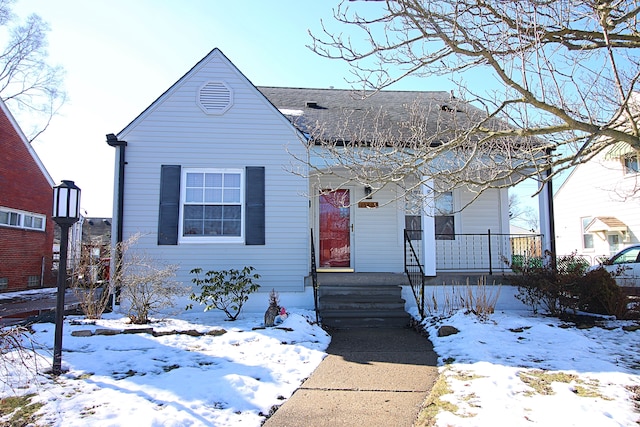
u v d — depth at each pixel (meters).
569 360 5.91
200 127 10.01
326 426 4.07
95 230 34.66
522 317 8.84
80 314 9.28
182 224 9.81
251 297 9.75
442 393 4.81
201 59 10.07
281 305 9.74
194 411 4.28
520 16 4.48
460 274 10.27
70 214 5.42
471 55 4.80
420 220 11.91
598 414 4.02
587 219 19.98
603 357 6.14
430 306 9.73
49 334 7.09
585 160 5.08
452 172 5.40
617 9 4.81
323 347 7.04
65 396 4.57
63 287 5.42
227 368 5.69
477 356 6.16
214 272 9.11
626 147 14.30
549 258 10.09
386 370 5.84
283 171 10.08
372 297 9.59
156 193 9.79
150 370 5.57
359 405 4.59
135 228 9.67
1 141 17.80
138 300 8.43
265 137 10.10
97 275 9.32
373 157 6.02
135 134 9.84
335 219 11.77
